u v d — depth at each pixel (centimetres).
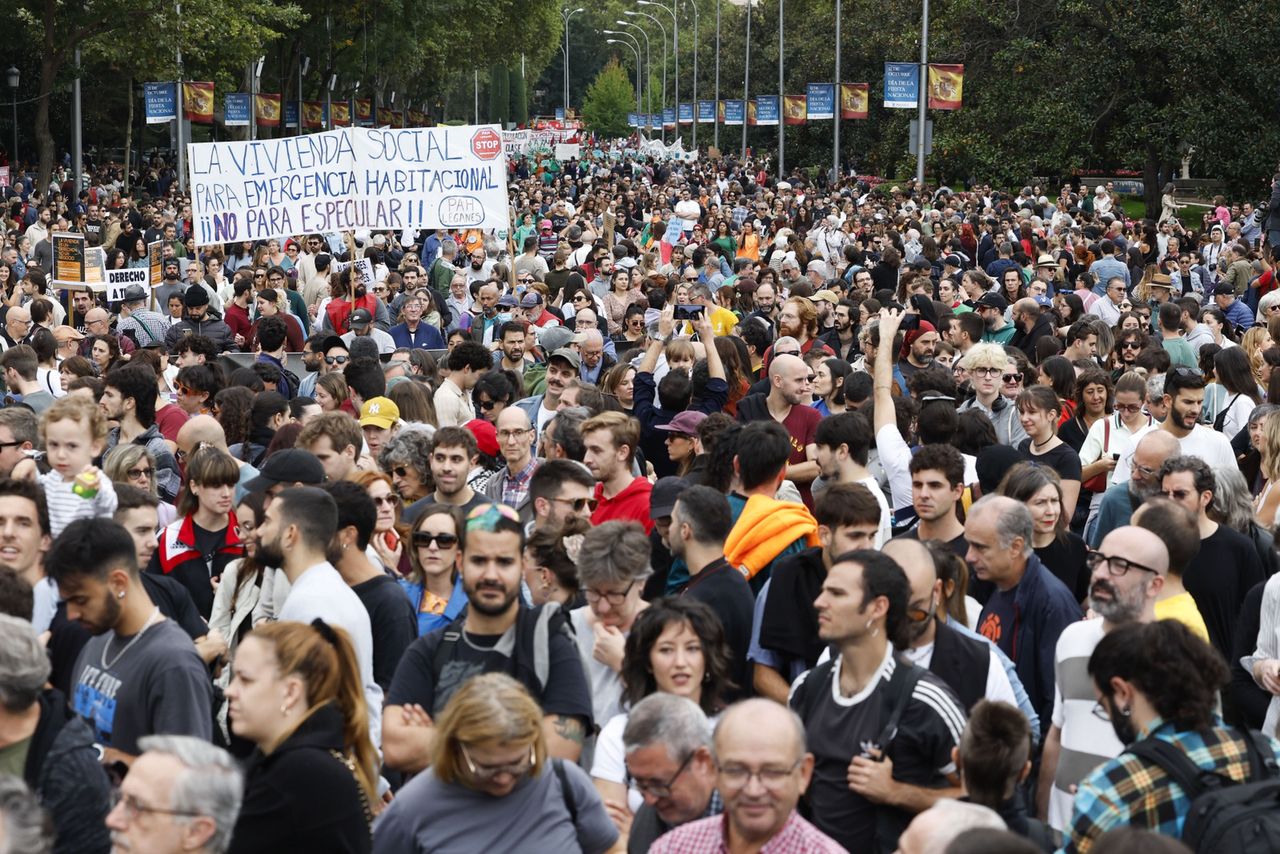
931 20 5294
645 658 539
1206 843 429
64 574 536
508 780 463
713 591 618
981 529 640
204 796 411
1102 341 1353
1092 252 2550
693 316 1395
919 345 1210
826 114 5588
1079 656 570
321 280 2027
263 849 469
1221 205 4069
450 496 792
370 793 500
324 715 485
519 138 9106
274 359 1316
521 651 550
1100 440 1004
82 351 1331
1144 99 4659
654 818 494
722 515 629
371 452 968
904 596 521
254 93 5869
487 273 2142
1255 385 1138
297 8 4994
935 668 564
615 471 779
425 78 9019
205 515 778
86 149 6291
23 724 465
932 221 3344
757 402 1005
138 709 535
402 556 758
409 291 1742
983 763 471
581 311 1371
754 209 4388
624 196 4762
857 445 777
